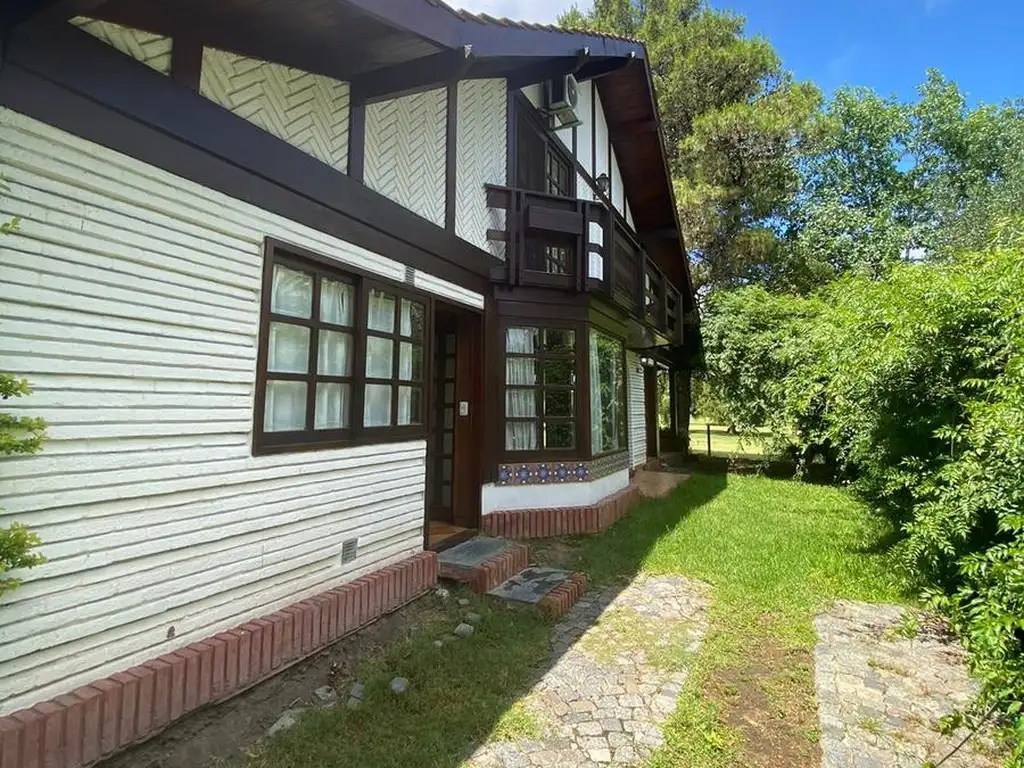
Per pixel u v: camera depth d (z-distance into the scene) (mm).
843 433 6188
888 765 2539
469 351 5746
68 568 2145
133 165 2420
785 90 16094
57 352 2139
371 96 3736
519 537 5875
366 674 3195
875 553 5602
